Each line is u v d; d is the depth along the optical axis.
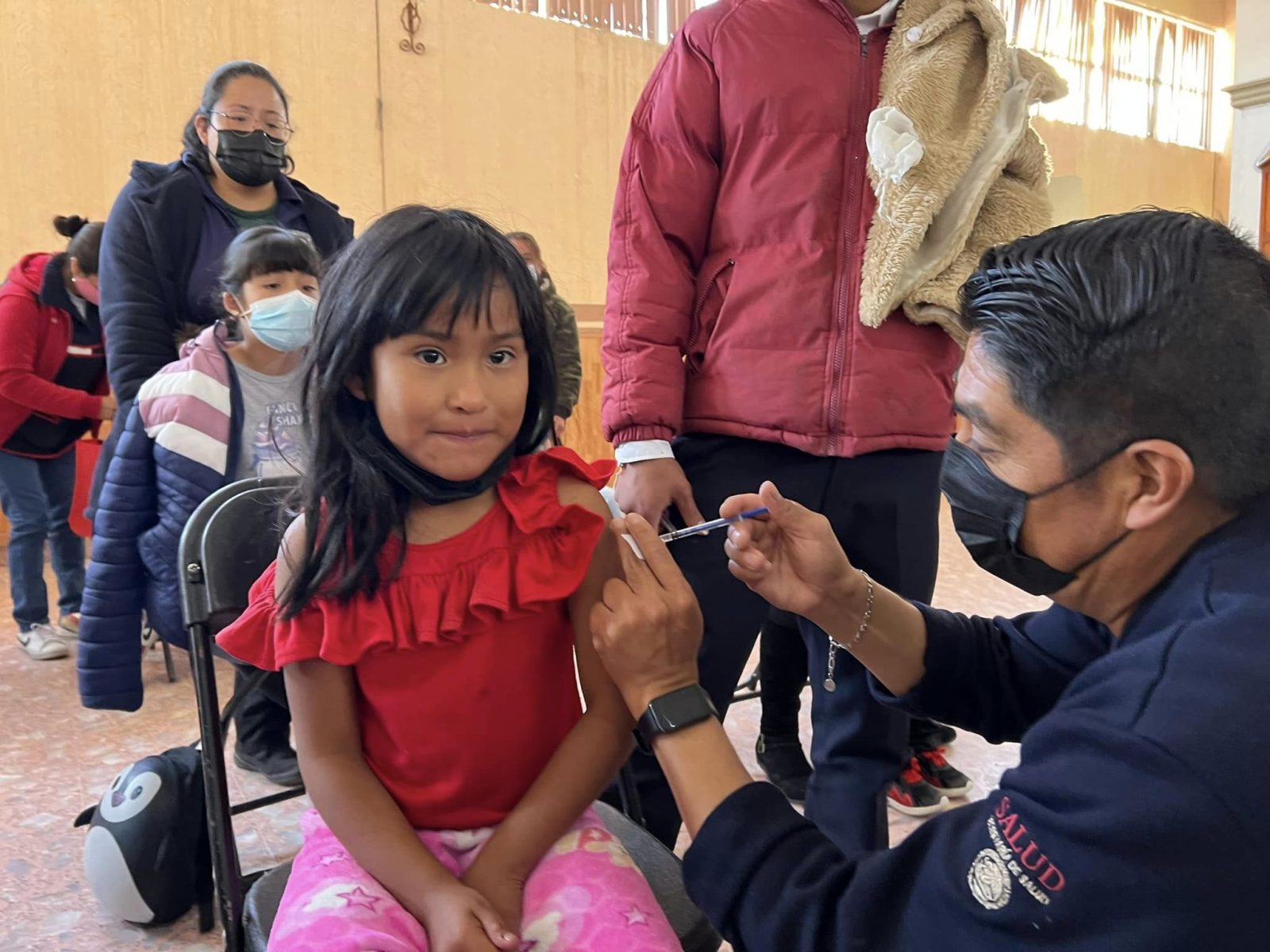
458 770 0.90
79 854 1.73
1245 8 5.40
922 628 0.97
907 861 0.65
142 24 3.78
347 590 0.86
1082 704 0.59
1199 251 0.59
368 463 0.86
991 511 0.68
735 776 0.77
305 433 0.88
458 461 0.84
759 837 0.71
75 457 2.79
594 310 4.88
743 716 2.31
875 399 1.31
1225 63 7.39
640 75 4.94
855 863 0.68
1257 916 0.51
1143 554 0.65
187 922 1.56
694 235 1.38
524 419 0.92
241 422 1.69
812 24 1.31
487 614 0.89
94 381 2.76
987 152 1.33
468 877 0.85
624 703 0.92
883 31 1.32
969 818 0.63
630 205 1.38
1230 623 0.56
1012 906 0.56
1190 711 0.53
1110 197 6.97
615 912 0.82
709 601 1.38
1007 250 0.68
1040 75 1.42
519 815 0.88
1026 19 6.35
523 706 0.92
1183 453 0.58
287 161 2.06
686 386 1.42
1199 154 7.45
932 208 1.27
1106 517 0.64
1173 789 0.51
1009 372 0.63
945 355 1.37
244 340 1.70
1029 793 0.58
